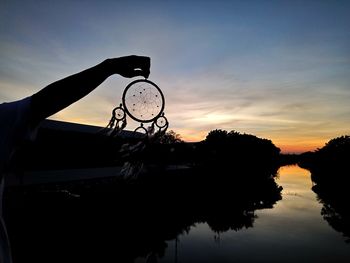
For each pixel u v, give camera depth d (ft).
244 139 259.60
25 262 38.14
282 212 107.45
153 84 6.77
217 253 59.62
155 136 6.48
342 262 57.06
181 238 67.10
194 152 163.32
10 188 50.49
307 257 60.08
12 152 2.61
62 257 42.60
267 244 67.97
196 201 116.78
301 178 277.64
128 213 72.43
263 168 292.81
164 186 101.86
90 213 59.57
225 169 192.75
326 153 266.77
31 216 46.98
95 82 2.70
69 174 68.33
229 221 88.94
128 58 2.90
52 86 2.54
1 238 3.03
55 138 49.11
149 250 54.60
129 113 6.51
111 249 50.80
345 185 168.86
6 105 2.55
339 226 86.48
